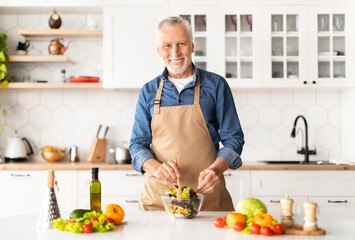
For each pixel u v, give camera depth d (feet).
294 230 4.15
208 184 5.28
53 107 12.10
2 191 10.20
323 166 10.15
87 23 11.67
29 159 11.98
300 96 12.17
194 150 6.25
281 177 10.20
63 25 12.06
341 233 4.20
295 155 12.12
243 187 10.18
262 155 12.13
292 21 11.17
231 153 5.84
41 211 4.47
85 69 12.12
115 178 10.22
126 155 10.87
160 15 11.04
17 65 12.04
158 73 11.02
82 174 10.23
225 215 5.16
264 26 11.07
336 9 11.09
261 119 12.16
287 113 12.16
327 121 12.17
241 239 3.93
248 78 11.05
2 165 10.25
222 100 6.41
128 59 11.02
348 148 11.76
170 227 4.44
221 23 11.06
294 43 11.16
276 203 10.18
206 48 11.08
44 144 12.05
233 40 11.13
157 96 6.47
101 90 12.16
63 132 12.09
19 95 12.07
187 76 6.57
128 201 10.20
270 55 11.06
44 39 12.05
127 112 12.17
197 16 11.11
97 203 5.07
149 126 6.59
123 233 4.16
